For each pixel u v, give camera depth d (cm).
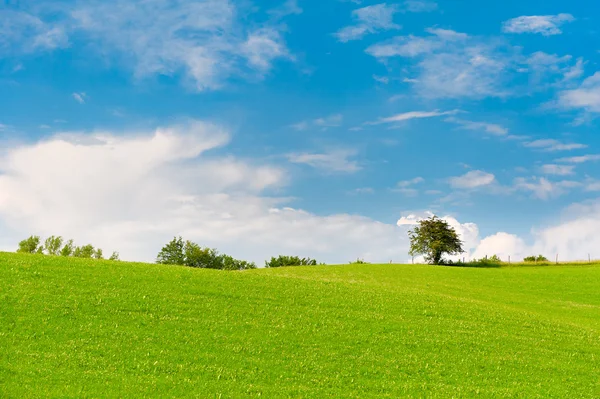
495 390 2669
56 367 2400
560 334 3906
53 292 3400
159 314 3284
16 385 2177
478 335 3600
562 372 3034
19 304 3095
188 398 2238
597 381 2939
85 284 3684
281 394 2384
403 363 2936
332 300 4166
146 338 2872
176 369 2531
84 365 2456
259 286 4359
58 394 2134
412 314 3988
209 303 3662
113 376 2366
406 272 8062
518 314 4459
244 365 2673
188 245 12788
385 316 3841
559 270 8506
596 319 5303
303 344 3073
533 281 7538
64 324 2914
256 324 3334
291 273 7738
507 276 7912
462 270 8438
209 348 2848
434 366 2942
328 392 2470
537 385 2781
